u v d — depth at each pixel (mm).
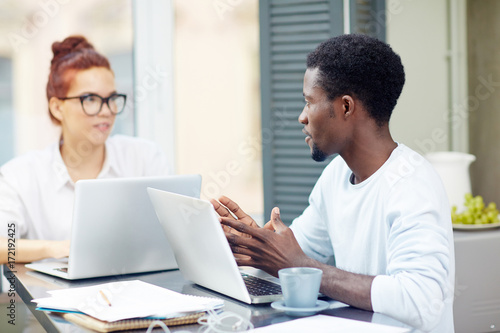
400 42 2609
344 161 1425
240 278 1121
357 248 1320
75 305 1101
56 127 2645
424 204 1171
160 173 2594
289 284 1064
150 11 2768
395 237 1172
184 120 2941
